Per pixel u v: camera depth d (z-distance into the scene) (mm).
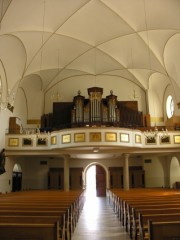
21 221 4566
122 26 16266
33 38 16500
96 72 22516
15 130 18812
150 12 14445
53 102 23156
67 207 7008
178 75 18094
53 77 22188
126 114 22375
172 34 15500
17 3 13102
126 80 23344
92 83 23375
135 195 11430
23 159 23125
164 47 16797
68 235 6863
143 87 22922
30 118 22734
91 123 20500
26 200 9086
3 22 13617
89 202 18438
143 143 18156
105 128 16312
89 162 24469
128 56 19422
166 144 18281
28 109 22891
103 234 7859
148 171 23625
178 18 13852
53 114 22656
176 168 22578
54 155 19562
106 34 17328
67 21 15789
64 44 18172
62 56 19531
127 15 15258
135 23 15781
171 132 18484
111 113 20703
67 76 22844
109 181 24062
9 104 18578
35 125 22594
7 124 18609
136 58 19391
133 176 23797
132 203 7734
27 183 23281
